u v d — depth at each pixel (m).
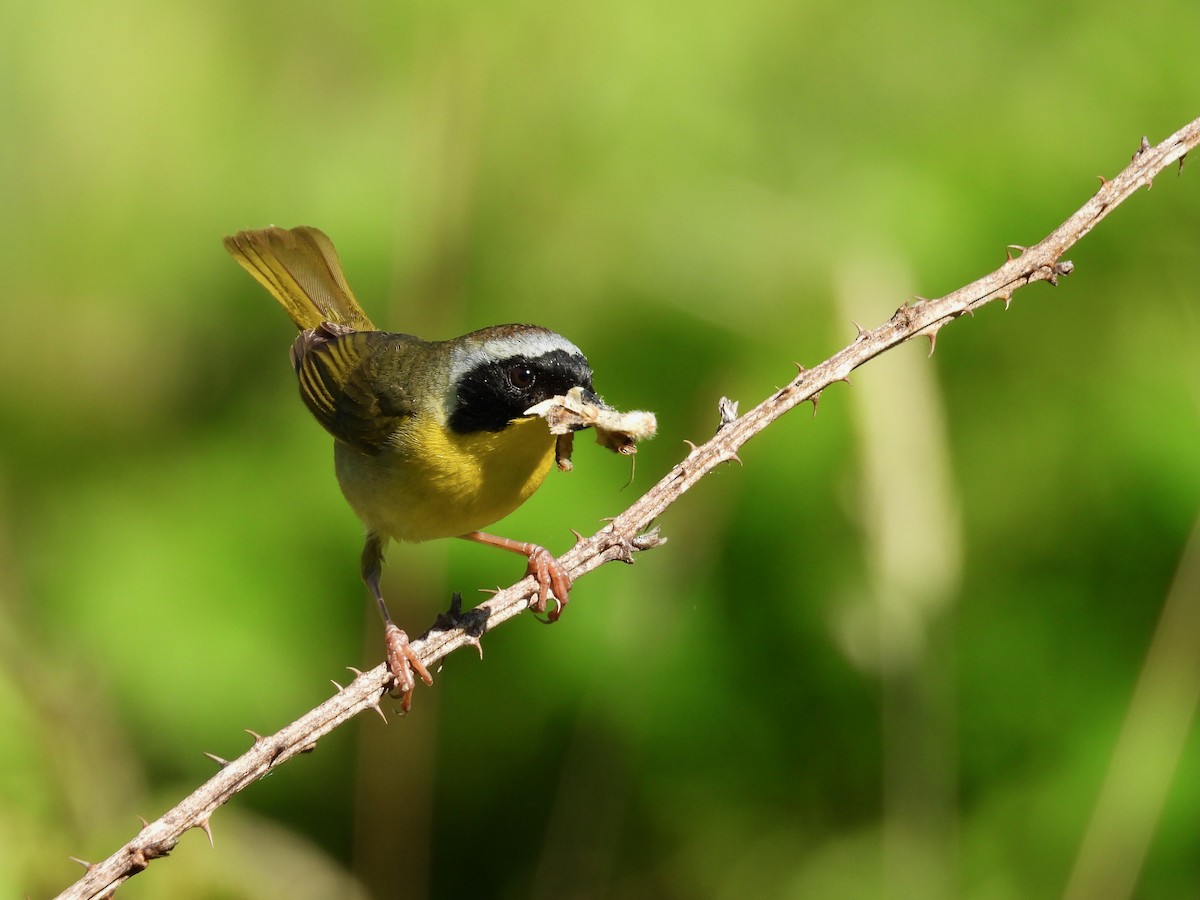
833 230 11.38
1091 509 11.33
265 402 12.12
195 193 11.88
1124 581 11.34
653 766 11.82
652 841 11.95
